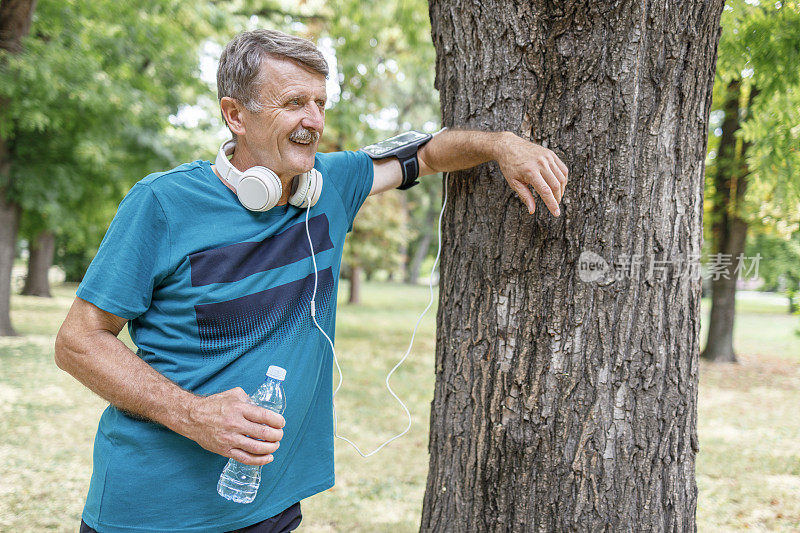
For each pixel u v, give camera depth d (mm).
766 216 4504
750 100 6270
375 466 4664
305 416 1738
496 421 1901
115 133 9602
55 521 3428
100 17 9133
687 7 1724
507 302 1882
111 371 1412
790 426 6180
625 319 1793
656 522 1819
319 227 1735
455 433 2002
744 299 22984
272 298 1601
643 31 1720
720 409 6949
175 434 1514
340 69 11641
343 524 3572
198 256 1530
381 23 11617
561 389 1822
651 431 1812
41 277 18406
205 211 1556
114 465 1518
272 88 1514
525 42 1815
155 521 1517
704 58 1795
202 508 1536
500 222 1888
